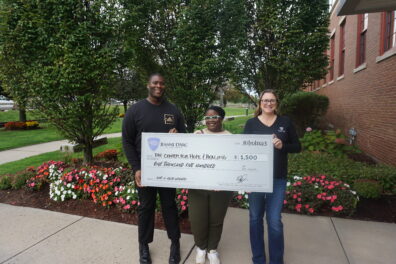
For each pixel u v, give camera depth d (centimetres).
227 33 618
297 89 764
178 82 632
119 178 422
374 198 392
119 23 494
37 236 312
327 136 662
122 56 510
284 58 698
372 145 666
